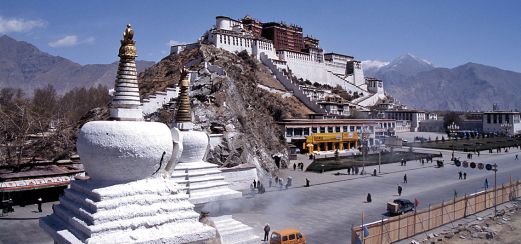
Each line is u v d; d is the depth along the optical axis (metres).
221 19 143.12
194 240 17.66
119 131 17.08
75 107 130.38
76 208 17.81
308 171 76.12
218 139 63.56
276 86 127.81
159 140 17.88
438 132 174.25
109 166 17.27
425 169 81.12
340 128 110.19
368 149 109.62
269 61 140.00
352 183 64.00
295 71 157.88
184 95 30.59
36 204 46.06
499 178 70.81
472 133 160.25
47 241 33.28
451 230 38.25
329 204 48.66
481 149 116.12
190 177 27.42
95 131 17.23
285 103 117.88
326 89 164.38
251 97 97.94
